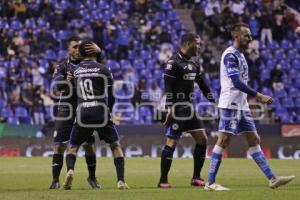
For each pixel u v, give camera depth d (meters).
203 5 93.44
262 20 91.06
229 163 53.41
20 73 75.12
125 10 90.81
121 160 30.59
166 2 94.00
